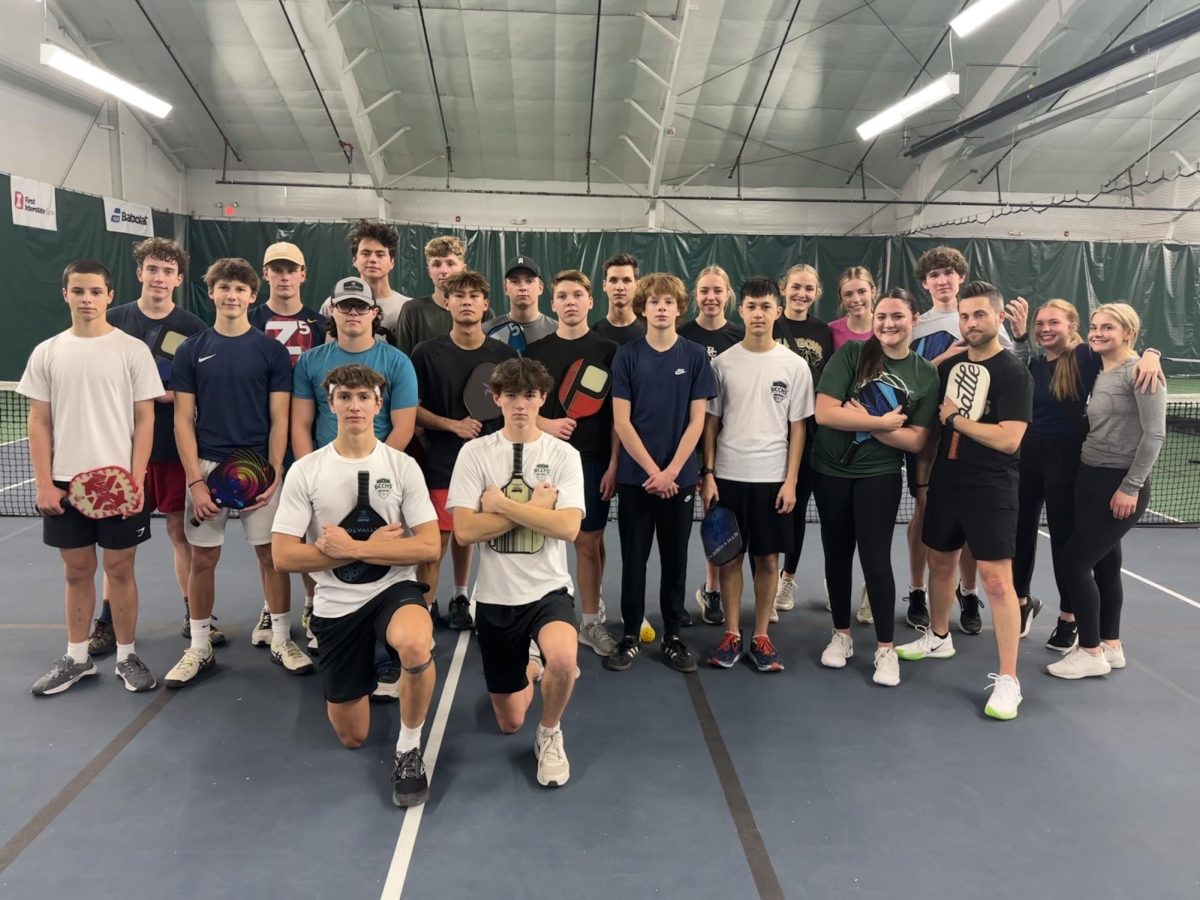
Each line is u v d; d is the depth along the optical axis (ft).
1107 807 7.88
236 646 11.53
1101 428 10.46
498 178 41.78
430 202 42.06
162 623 12.26
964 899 6.56
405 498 8.54
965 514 10.00
